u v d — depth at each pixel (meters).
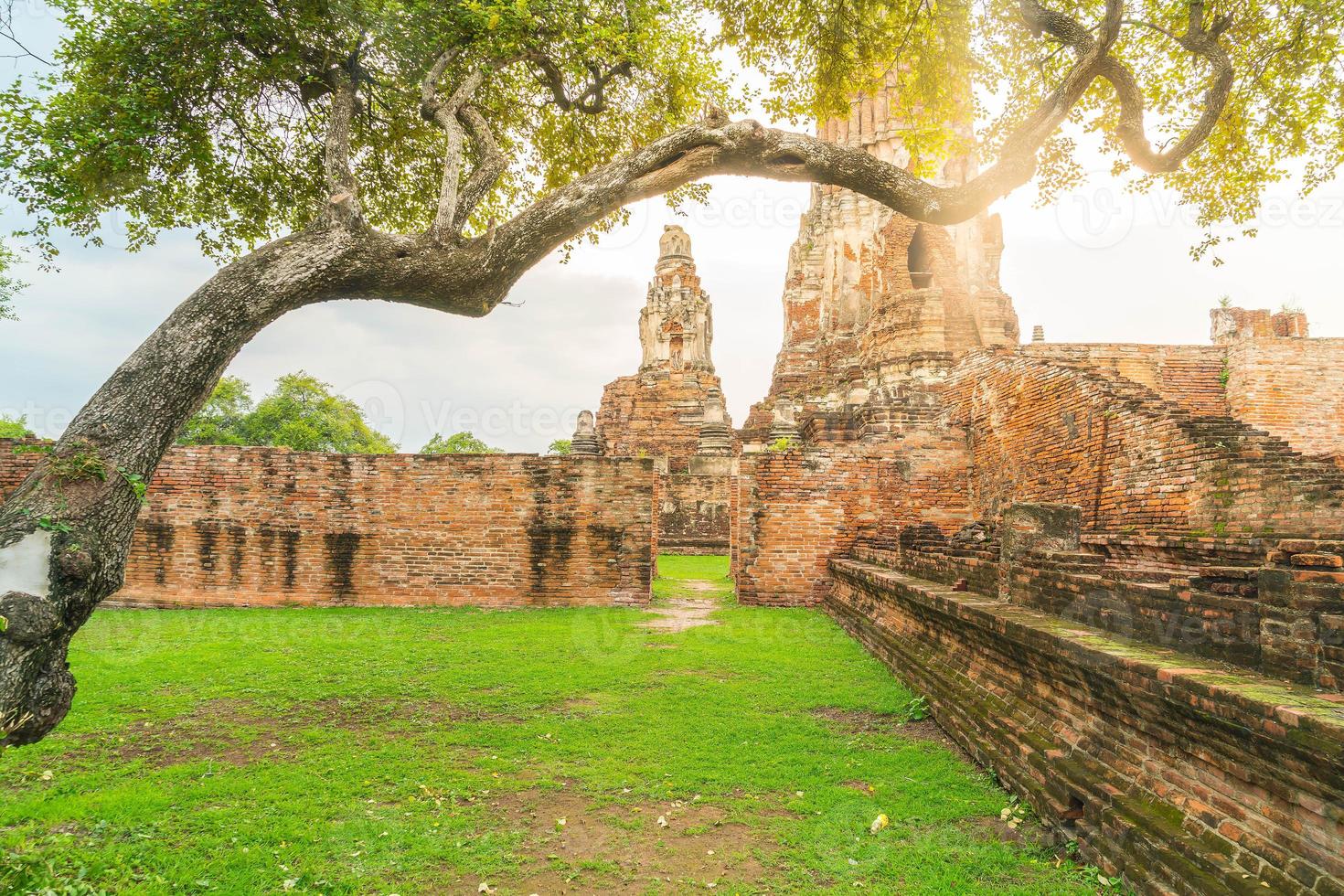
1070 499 11.77
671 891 3.71
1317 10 7.64
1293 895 2.71
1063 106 6.53
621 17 7.64
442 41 6.71
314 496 13.28
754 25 9.12
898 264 24.09
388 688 7.37
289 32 6.55
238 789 4.86
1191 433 9.16
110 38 6.36
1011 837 4.26
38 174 6.05
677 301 47.38
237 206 8.20
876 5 8.72
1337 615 3.04
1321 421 18.36
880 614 9.31
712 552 32.19
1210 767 3.34
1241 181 9.12
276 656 8.73
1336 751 2.52
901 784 5.01
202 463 13.28
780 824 4.46
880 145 31.95
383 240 5.11
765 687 7.48
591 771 5.26
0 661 3.22
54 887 3.43
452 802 4.72
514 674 7.94
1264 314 23.67
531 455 13.32
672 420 43.34
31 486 3.65
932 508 15.25
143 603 13.05
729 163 6.29
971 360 15.73
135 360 4.13
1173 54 8.75
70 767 5.25
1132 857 3.50
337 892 3.65
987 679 5.78
